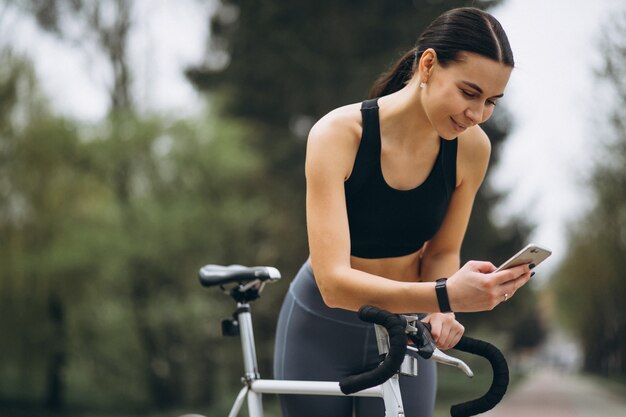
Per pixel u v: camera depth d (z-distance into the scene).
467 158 2.13
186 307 17.23
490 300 1.68
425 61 1.85
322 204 1.95
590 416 13.86
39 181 16.56
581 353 59.72
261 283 2.22
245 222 18.36
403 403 2.24
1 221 16.33
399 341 1.65
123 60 18.33
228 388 20.72
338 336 2.26
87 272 16.98
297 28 21.39
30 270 16.45
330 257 1.91
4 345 16.94
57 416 17.00
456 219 2.23
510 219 23.72
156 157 17.45
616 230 22.30
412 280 2.31
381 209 2.08
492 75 1.78
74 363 17.72
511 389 27.75
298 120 22.80
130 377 18.03
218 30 23.09
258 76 21.81
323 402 2.23
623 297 31.52
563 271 40.34
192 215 17.45
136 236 17.31
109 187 17.53
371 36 21.27
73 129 16.73
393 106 2.01
